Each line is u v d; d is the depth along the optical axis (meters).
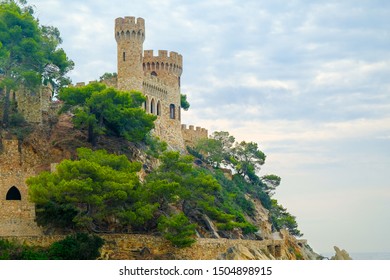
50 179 106.81
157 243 111.75
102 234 108.50
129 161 128.25
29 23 139.00
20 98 137.12
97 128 130.62
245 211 159.88
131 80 156.00
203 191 126.69
